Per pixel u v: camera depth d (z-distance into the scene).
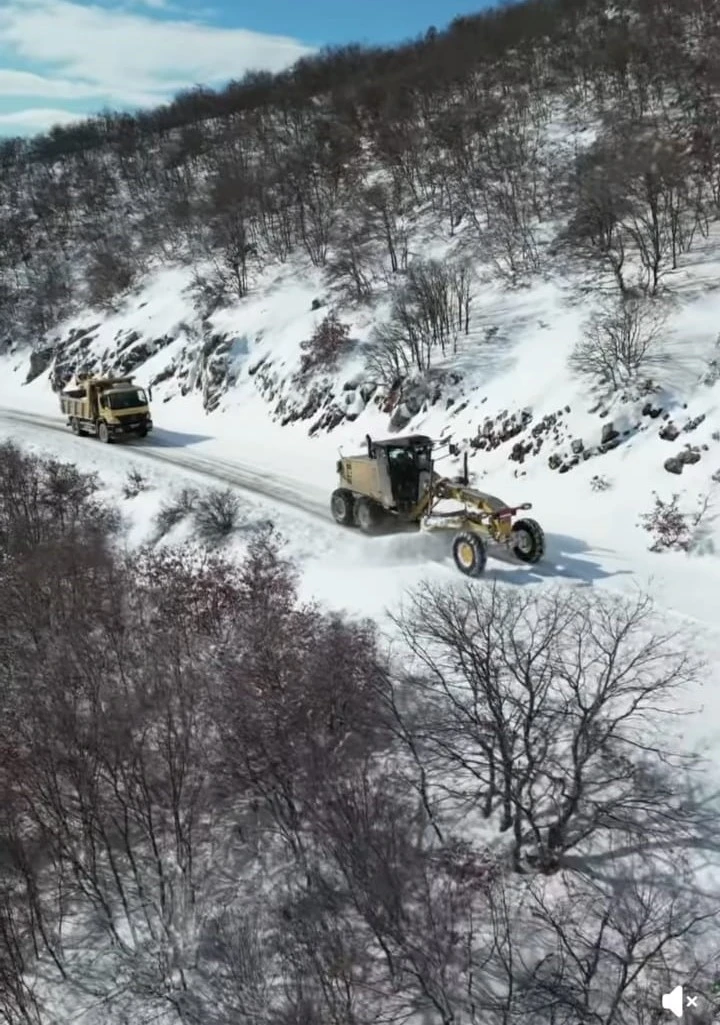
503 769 10.59
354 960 9.90
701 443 18.94
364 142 50.06
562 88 47.03
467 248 34.38
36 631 17.27
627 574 16.39
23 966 11.11
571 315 26.61
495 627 12.80
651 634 13.92
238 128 63.31
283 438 31.12
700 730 11.70
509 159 39.41
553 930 9.67
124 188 64.75
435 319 29.12
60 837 12.11
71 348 45.56
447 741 12.29
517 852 10.59
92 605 17.86
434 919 9.80
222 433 33.25
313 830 11.42
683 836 10.38
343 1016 9.11
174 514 23.70
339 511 21.56
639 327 23.34
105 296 47.03
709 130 33.84
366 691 12.99
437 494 18.77
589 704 12.20
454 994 9.24
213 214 47.88
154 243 50.56
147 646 15.80
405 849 10.77
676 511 17.92
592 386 22.38
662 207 27.77
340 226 40.91
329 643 14.01
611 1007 8.14
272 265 41.09
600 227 28.50
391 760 12.39
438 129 44.50
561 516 19.92
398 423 27.62
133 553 21.84
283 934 10.69
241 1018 9.89
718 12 47.62
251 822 12.61
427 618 13.23
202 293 41.12
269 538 21.05
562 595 15.55
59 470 27.59
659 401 20.62
